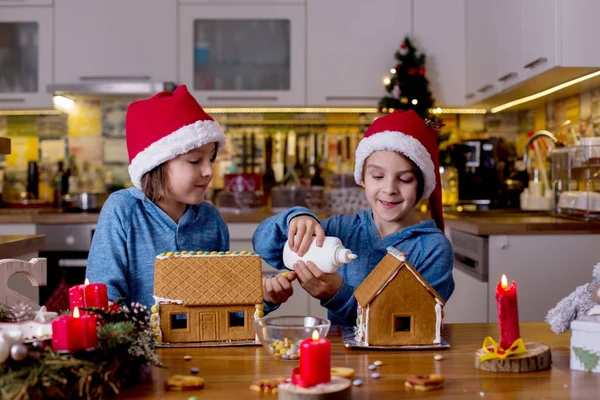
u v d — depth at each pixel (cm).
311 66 348
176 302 110
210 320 111
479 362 97
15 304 117
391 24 348
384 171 135
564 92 307
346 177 336
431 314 109
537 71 256
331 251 120
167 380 88
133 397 84
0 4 343
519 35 275
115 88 339
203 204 142
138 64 347
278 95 349
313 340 85
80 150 383
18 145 382
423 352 106
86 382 81
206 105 351
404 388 88
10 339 82
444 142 375
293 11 347
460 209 337
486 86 316
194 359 102
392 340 109
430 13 349
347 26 348
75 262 314
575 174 275
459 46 350
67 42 346
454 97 352
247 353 105
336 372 91
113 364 85
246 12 346
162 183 128
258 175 342
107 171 384
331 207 338
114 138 383
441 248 137
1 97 346
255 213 322
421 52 349
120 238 130
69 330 84
